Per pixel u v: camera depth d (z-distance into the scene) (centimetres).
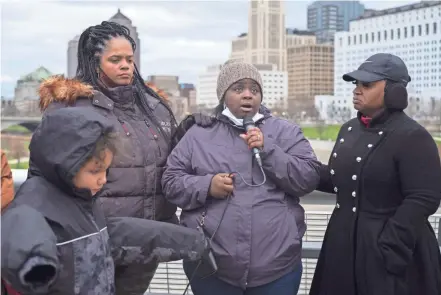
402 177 248
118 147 198
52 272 164
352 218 262
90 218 191
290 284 263
